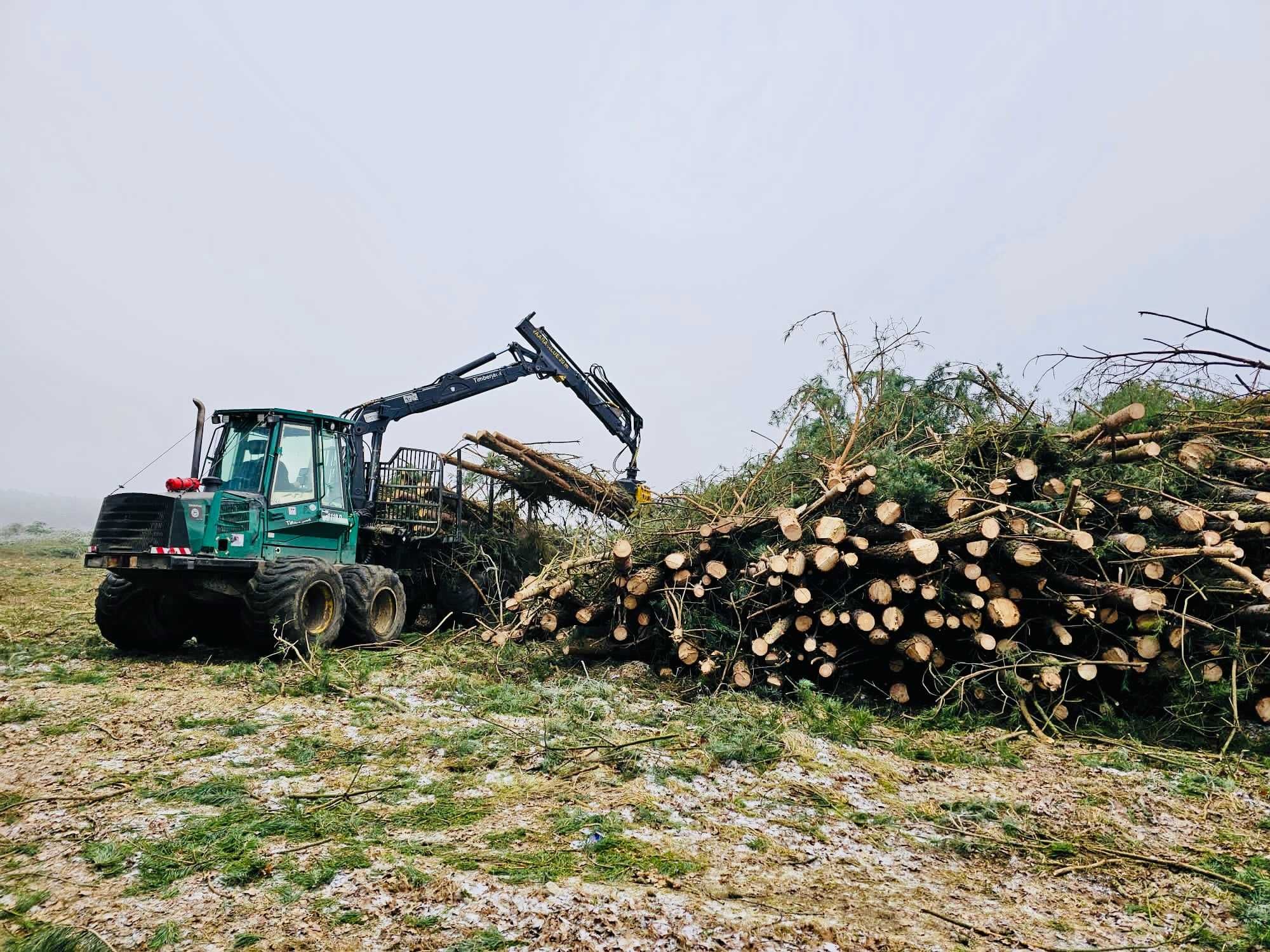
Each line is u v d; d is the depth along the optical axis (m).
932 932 3.11
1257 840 4.16
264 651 7.59
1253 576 5.45
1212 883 3.65
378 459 10.02
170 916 3.05
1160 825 4.33
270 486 8.02
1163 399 7.50
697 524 7.45
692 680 6.81
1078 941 3.08
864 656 6.54
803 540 6.58
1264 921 3.25
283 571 7.31
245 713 5.80
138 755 4.86
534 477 10.58
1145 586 5.91
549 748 5.09
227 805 4.13
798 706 6.25
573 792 4.46
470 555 10.30
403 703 6.22
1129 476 6.40
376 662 7.57
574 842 3.81
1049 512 6.19
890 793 4.71
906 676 6.51
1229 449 6.49
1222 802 4.67
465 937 2.94
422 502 9.87
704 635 6.74
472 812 4.15
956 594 6.07
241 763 4.78
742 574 6.74
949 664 6.38
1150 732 5.82
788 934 3.03
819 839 3.99
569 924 3.05
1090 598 5.85
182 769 4.65
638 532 7.68
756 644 6.40
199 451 8.11
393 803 4.23
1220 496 6.29
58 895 3.18
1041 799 4.65
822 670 6.34
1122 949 3.02
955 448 6.98
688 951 2.89
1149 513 6.09
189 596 7.74
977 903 3.38
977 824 4.27
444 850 3.68
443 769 4.77
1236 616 5.73
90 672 7.00
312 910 3.12
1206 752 5.47
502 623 8.05
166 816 3.96
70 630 9.31
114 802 4.15
